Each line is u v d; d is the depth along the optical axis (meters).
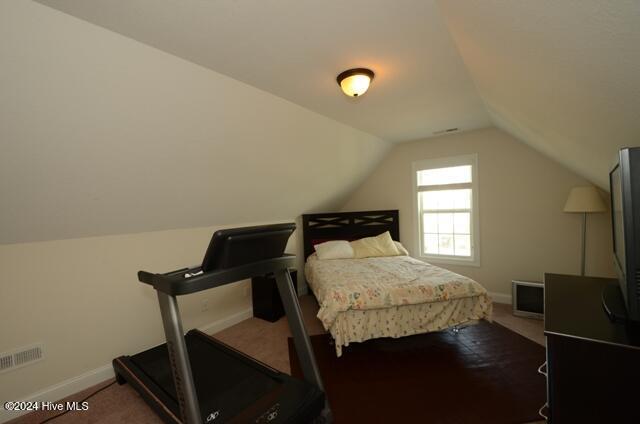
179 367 1.14
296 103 2.33
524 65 1.16
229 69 1.70
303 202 3.86
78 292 2.04
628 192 0.86
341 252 3.73
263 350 2.49
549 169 3.18
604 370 0.96
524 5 0.78
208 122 1.92
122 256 2.28
